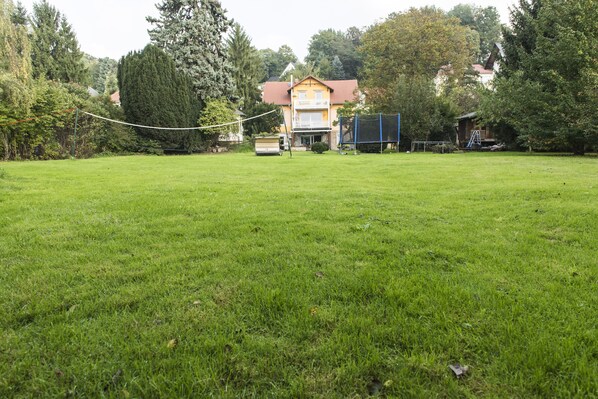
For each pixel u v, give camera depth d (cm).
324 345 162
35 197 515
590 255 267
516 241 306
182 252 285
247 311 192
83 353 157
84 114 1697
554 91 1402
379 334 169
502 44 1933
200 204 470
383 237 319
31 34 2692
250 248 294
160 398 133
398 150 2178
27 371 146
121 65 2120
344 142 2197
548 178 691
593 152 1585
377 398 134
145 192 566
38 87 1508
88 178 757
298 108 4000
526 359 149
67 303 202
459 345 161
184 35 2409
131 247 297
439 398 133
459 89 2870
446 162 1166
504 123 1827
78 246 299
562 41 1298
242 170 962
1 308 195
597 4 1280
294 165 1128
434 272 241
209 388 138
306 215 408
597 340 159
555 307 189
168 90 2083
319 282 226
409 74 2908
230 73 2683
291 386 138
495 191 545
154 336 169
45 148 1551
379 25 3058
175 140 2148
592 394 132
